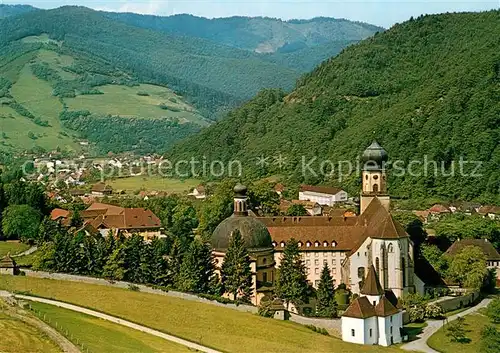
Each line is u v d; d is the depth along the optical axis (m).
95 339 199.12
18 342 184.50
